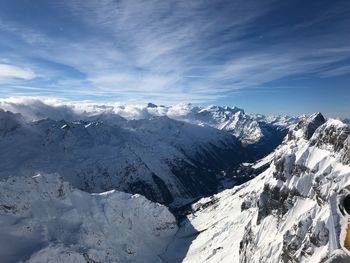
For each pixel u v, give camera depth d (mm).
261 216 146500
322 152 127500
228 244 191250
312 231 99688
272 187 142375
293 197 128250
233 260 162125
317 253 94000
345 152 113375
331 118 134000
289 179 134625
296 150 144125
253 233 144250
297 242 105812
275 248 120062
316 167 123812
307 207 117062
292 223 119875
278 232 126438
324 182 113500
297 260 101438
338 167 112250
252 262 130750
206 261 188375
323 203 107438
